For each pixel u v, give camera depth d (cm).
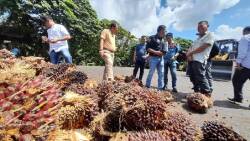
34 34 2297
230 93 916
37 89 173
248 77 720
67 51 683
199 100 565
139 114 196
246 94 955
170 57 864
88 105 216
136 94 203
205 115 554
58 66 320
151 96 204
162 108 203
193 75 701
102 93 244
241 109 653
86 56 2919
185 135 210
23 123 139
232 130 288
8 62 302
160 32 757
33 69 307
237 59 735
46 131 151
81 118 211
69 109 206
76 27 2505
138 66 992
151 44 767
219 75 1521
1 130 130
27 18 2220
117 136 185
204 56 671
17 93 158
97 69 1495
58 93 196
